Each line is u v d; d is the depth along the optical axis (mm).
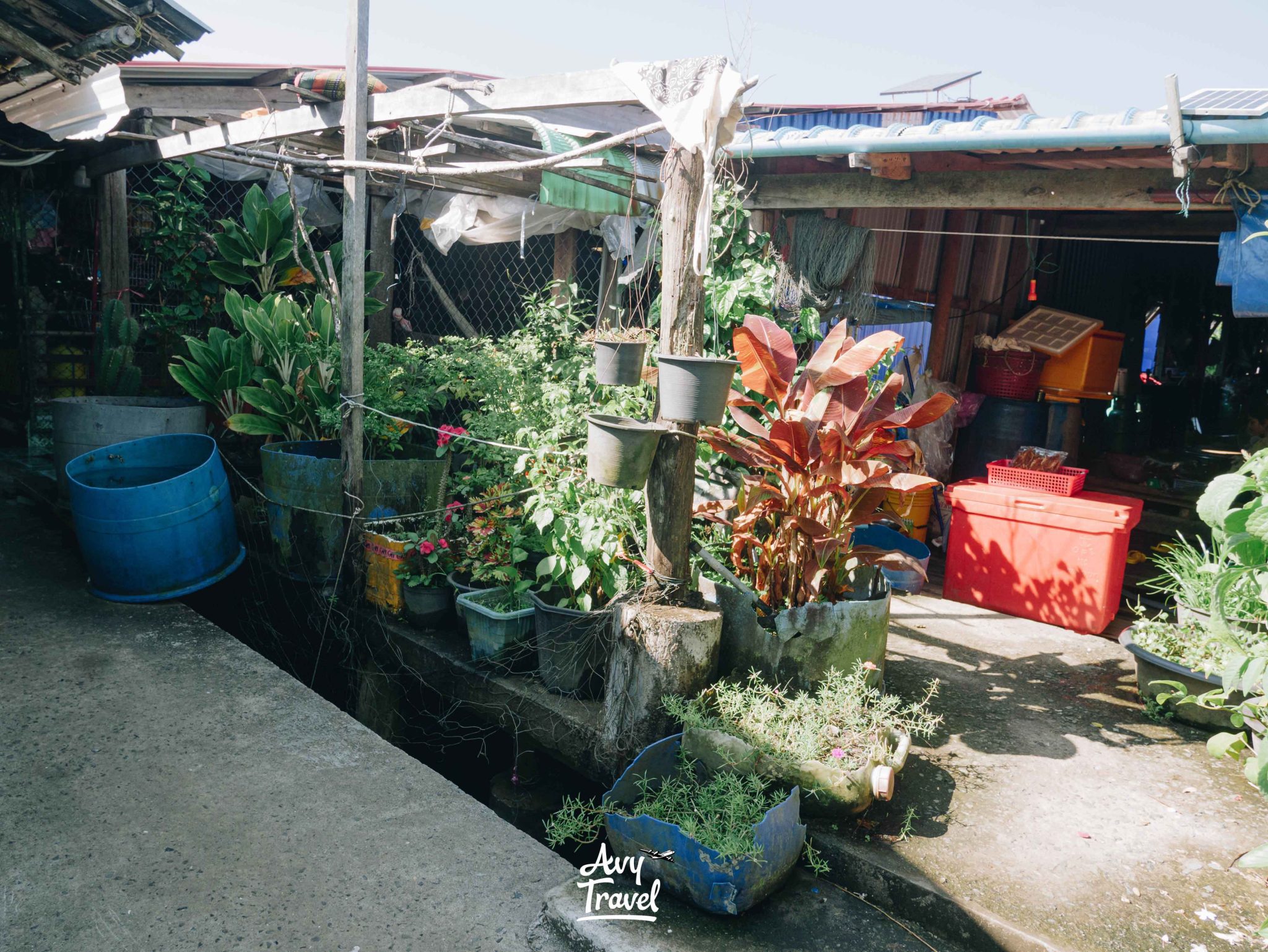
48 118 5613
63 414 5746
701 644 3273
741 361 3781
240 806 3180
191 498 4914
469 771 4605
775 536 3854
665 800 2918
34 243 7516
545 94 3791
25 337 7422
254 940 2549
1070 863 2832
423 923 2660
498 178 6137
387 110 4531
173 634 4586
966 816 3086
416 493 5141
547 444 4324
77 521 4836
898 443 3754
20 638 4414
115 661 4246
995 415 7133
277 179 8266
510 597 4129
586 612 3727
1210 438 10203
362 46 4496
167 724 3707
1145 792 3279
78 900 2666
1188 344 10125
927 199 5117
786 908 2738
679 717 3164
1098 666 4516
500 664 4059
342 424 4812
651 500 3367
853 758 3045
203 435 5375
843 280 5625
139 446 5266
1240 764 3428
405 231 9352
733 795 2752
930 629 5004
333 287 5645
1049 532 5105
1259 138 3643
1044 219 7875
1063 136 4039
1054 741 3668
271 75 7211
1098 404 8570
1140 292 9766
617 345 3455
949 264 7258
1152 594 5930
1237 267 4227
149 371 7898
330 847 2982
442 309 9281
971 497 5391
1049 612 5137
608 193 5613
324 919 2650
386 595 4668
